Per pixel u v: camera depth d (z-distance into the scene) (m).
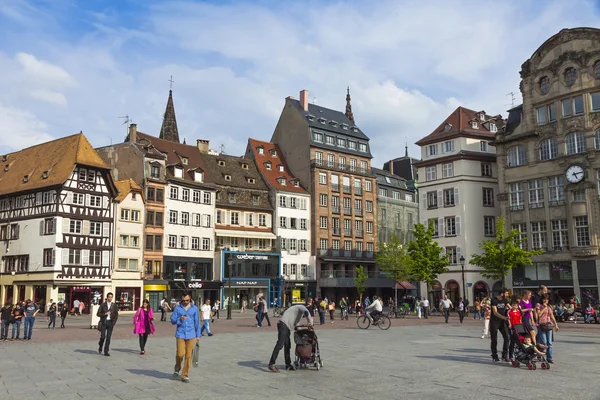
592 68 49.19
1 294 55.16
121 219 56.41
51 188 52.31
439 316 48.50
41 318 45.75
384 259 66.25
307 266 72.69
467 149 60.50
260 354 18.23
